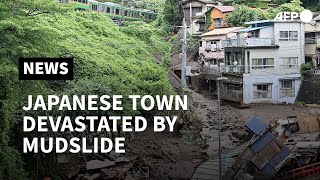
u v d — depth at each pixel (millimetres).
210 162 20062
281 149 18203
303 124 26953
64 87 24328
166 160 23016
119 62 35125
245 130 27656
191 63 49625
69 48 30375
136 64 38062
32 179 17828
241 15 49812
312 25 40031
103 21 47062
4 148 15094
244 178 17391
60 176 18969
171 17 60594
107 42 40188
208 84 45062
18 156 16531
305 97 37531
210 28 52906
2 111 14914
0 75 13117
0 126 14969
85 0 53969
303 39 38844
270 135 18453
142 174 19984
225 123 30859
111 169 18938
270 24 38688
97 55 33406
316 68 38406
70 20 40375
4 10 14125
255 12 49875
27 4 14914
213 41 47250
